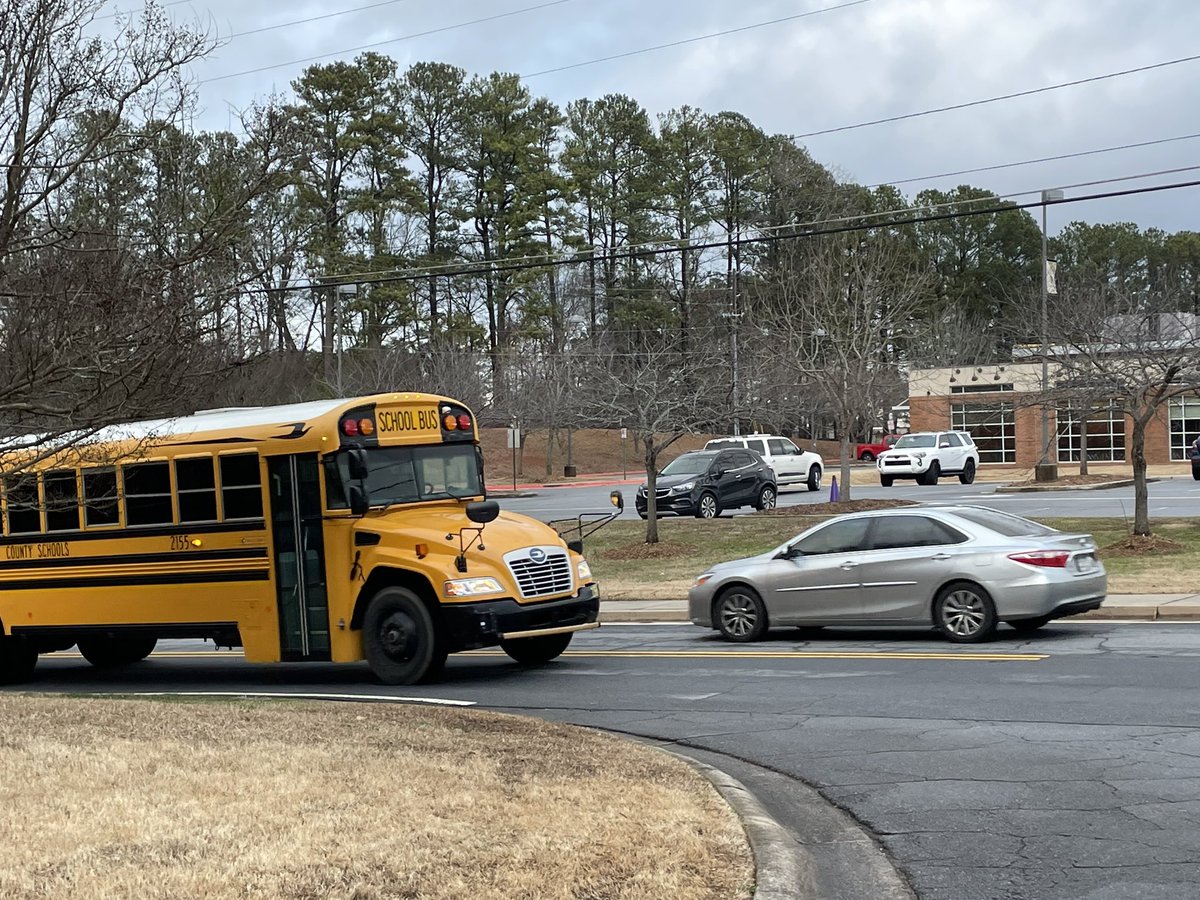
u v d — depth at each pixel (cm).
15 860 637
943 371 6362
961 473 4847
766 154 8169
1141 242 10306
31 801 775
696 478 3653
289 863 634
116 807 757
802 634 1769
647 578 2544
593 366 5056
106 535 1636
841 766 961
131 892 583
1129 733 1006
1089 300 2917
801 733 1091
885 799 858
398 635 1464
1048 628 1662
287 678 1653
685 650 1666
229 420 1580
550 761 914
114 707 1211
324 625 1500
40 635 1691
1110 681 1238
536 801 780
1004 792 852
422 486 1547
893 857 726
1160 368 2452
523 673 1540
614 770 884
